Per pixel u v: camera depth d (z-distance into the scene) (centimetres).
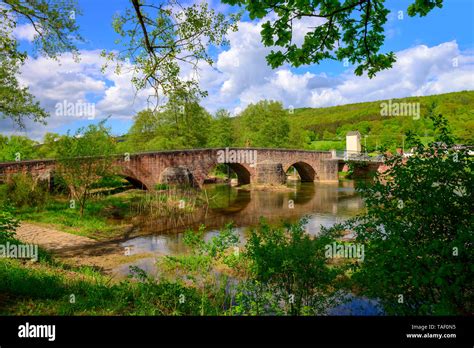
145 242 1836
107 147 2373
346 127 9838
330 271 619
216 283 999
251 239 720
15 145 3478
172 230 2166
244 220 2527
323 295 677
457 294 414
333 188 4831
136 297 805
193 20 763
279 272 635
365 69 554
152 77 824
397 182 497
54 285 825
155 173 3606
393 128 7481
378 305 658
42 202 2397
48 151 3500
